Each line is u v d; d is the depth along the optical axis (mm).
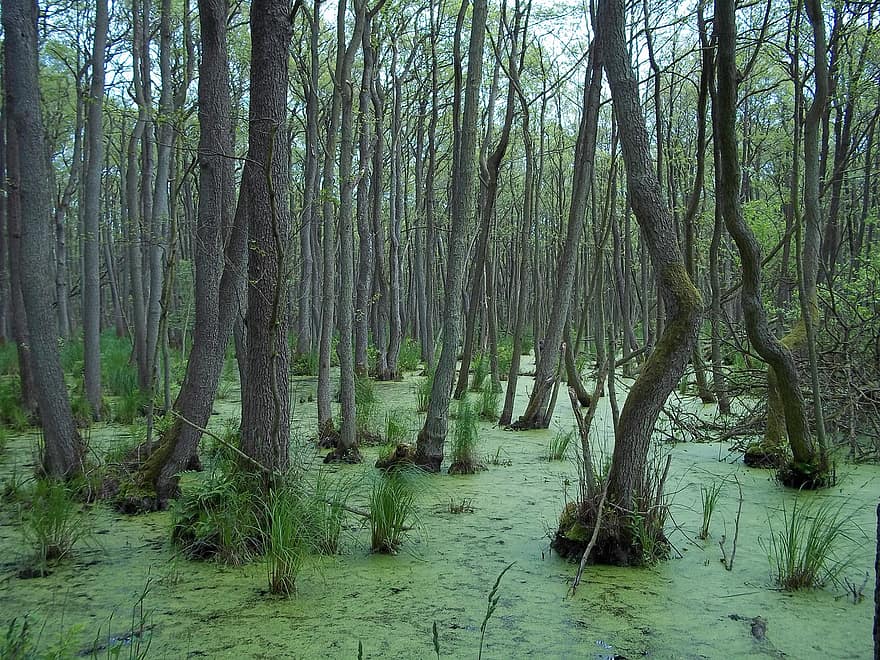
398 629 4172
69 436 6988
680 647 4000
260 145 5699
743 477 7965
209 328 6777
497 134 22734
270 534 5164
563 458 8914
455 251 8188
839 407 8906
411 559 5375
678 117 20781
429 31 20188
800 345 8742
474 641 4027
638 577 5055
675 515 6535
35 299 6789
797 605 4602
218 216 6859
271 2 5691
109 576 4988
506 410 11469
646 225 5234
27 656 3408
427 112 24875
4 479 7473
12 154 10883
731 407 12258
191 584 4855
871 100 15930
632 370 16578
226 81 6922
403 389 16188
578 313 17781
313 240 22250
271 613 4387
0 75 14414
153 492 6574
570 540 5398
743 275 6980
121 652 3848
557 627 4223
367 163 11180
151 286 11773
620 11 5262
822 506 6758
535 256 17109
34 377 6887
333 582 4910
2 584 4832
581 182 10617
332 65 19250
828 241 14102
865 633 4207
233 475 5652
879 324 9984
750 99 19531
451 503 6742
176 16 15961
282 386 5809
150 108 11336
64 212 21344
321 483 6172
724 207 6590
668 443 9992
